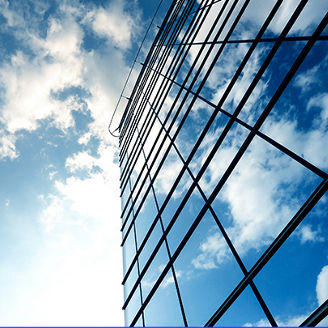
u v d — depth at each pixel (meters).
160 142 16.05
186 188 10.59
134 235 15.20
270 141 6.25
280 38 7.41
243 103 8.23
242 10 10.66
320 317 3.75
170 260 9.26
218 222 7.31
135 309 11.40
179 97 15.21
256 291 5.11
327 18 5.83
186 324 7.30
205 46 14.20
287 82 6.44
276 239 5.03
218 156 9.24
